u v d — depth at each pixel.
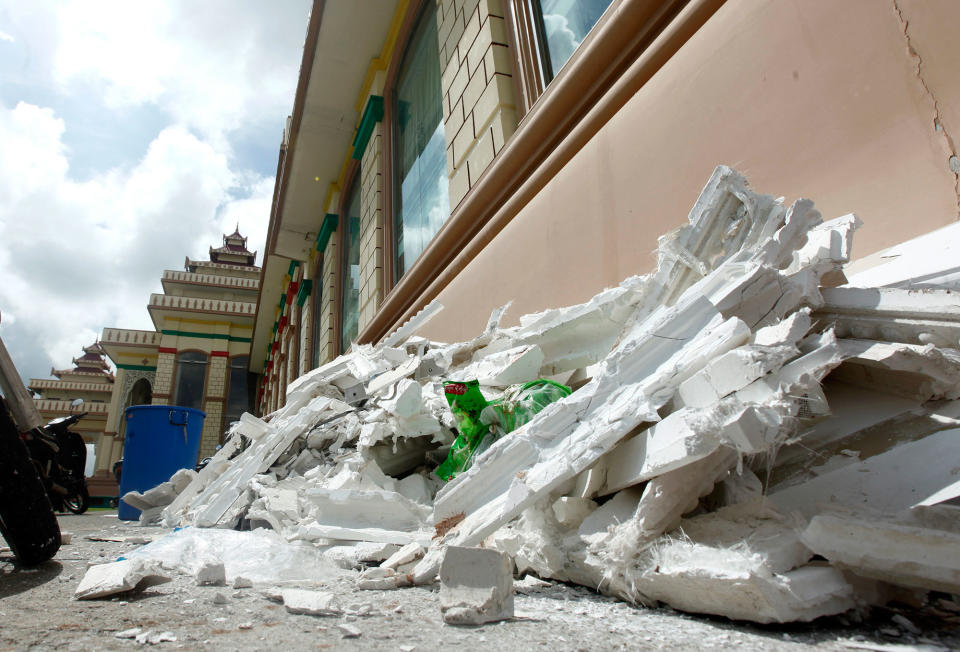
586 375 2.86
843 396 1.84
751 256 2.03
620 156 4.18
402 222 10.54
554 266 4.87
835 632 1.21
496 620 1.36
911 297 1.69
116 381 32.03
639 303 2.68
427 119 9.38
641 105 4.04
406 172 10.55
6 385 2.24
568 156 5.07
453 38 7.82
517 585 1.81
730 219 2.32
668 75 3.81
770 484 1.59
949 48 2.18
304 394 4.50
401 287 8.96
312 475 3.77
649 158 3.87
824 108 2.68
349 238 14.71
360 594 1.72
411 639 1.21
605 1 4.98
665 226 3.63
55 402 38.34
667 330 1.74
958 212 2.10
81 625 1.34
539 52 6.04
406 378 3.88
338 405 4.09
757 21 3.14
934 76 2.22
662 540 1.48
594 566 1.61
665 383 1.60
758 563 1.21
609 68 4.57
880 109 2.43
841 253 1.92
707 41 3.50
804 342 1.55
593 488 1.83
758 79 3.08
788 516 1.39
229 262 40.53
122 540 3.54
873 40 2.49
